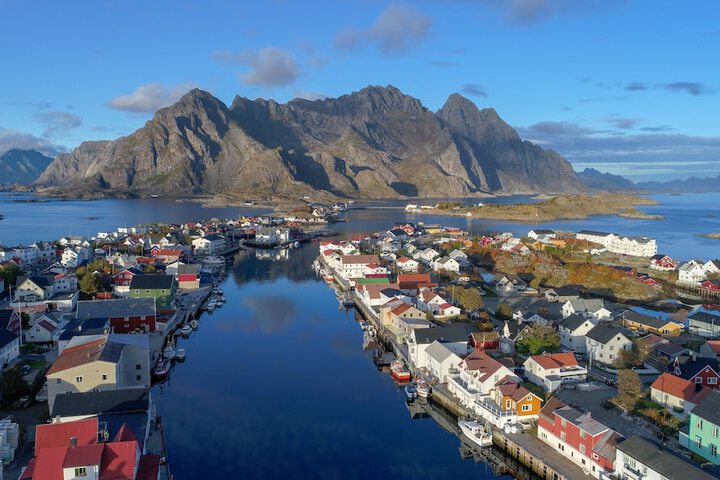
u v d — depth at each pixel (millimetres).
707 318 108250
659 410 65875
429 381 82688
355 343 106812
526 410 67875
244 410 76250
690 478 46125
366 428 71812
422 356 89750
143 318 104875
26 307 117125
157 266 170875
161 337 102938
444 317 114938
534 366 78875
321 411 76438
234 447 65875
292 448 66062
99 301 106062
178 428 70375
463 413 73125
